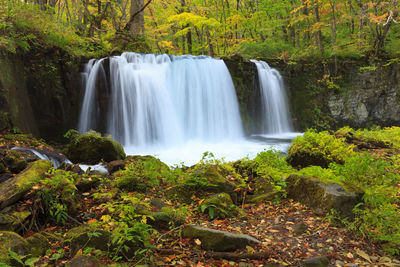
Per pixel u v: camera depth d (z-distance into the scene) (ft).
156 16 90.27
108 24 67.62
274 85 61.00
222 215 13.70
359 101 67.05
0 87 27.20
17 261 8.57
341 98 66.69
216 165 19.34
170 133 45.68
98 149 24.38
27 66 35.22
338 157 22.58
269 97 59.82
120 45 53.36
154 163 17.29
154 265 9.39
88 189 15.47
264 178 18.89
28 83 35.29
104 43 48.60
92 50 45.60
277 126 61.26
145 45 55.83
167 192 15.71
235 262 10.03
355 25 89.97
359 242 11.55
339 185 14.42
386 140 33.55
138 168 17.66
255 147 42.55
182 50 95.55
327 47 76.13
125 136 42.88
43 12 40.70
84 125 41.11
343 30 88.63
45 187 12.49
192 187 15.88
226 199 14.56
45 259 9.46
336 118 66.74
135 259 9.55
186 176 16.48
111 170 20.35
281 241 11.64
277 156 22.59
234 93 54.13
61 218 12.23
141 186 15.96
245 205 15.75
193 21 67.56
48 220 12.26
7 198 11.52
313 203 14.52
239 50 77.41
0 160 17.47
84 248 9.61
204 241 10.77
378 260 10.39
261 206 15.53
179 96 47.32
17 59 32.68
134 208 11.89
